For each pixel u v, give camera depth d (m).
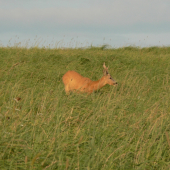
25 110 19.56
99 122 18.42
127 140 15.89
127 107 22.83
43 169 12.19
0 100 22.06
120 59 48.31
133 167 13.46
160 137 16.72
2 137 14.46
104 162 13.20
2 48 47.78
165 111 20.89
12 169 12.37
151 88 32.03
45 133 15.45
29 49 49.47
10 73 31.48
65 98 22.95
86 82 27.62
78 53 49.47
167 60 52.25
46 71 36.00
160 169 13.75
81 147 15.20
